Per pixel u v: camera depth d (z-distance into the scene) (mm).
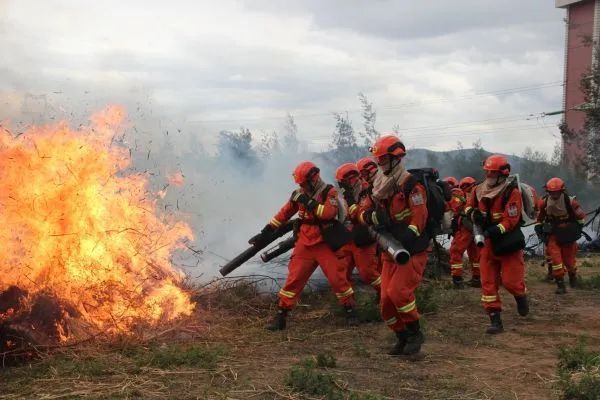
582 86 30859
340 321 7699
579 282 11062
